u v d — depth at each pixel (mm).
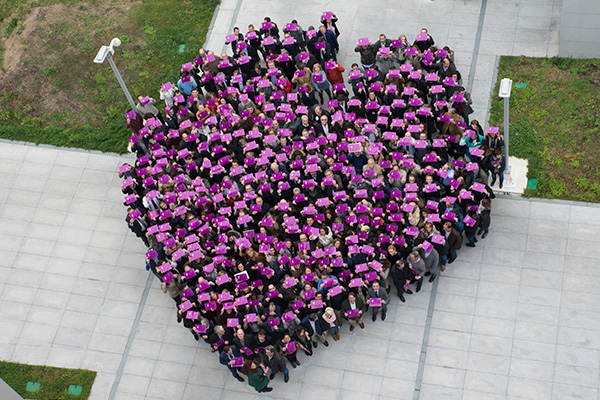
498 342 20016
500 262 21250
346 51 26109
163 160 22109
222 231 21094
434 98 22516
